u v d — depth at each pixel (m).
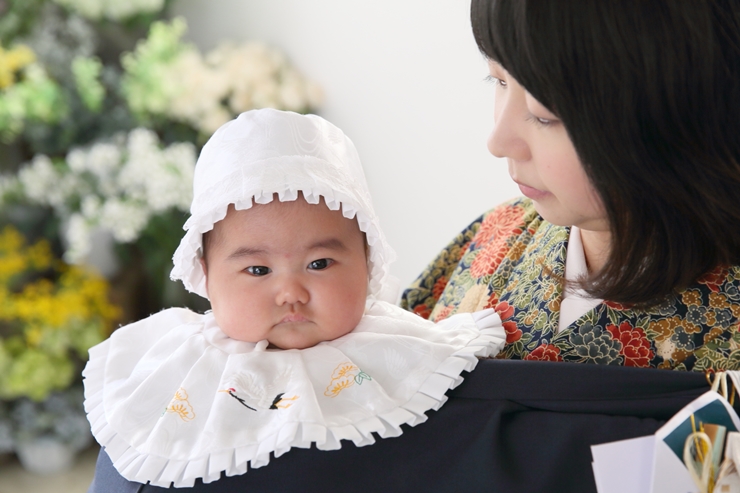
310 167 0.82
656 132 0.63
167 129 2.56
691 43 0.60
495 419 0.72
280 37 2.49
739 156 0.65
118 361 0.88
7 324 2.49
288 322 0.81
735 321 0.75
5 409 2.44
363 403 0.74
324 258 0.82
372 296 0.95
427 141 2.11
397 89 2.16
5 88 2.43
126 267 2.70
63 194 2.38
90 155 2.34
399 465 0.72
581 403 0.72
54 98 2.39
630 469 0.65
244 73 2.36
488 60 0.75
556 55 0.62
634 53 0.60
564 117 0.64
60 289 2.48
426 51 2.07
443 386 0.75
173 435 0.73
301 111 2.37
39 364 2.38
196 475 0.69
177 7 2.70
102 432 0.77
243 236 0.81
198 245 0.84
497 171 1.94
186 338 0.84
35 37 2.50
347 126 2.34
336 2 2.28
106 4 2.50
